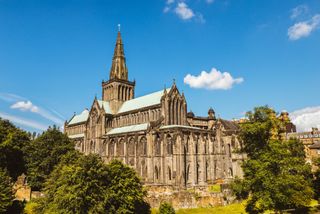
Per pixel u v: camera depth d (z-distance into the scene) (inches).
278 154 2420.0
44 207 2393.0
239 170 4709.6
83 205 2047.2
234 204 3184.1
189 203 3014.3
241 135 2738.7
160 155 4375.0
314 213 2844.5
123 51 6560.0
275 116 2637.8
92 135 6003.9
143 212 2667.3
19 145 3782.0
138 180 2554.1
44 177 3511.3
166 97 4894.2
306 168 2637.8
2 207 2330.2
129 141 4906.5
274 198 2364.7
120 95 6230.3
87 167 2207.2
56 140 3956.7
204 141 4672.7
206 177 4613.7
